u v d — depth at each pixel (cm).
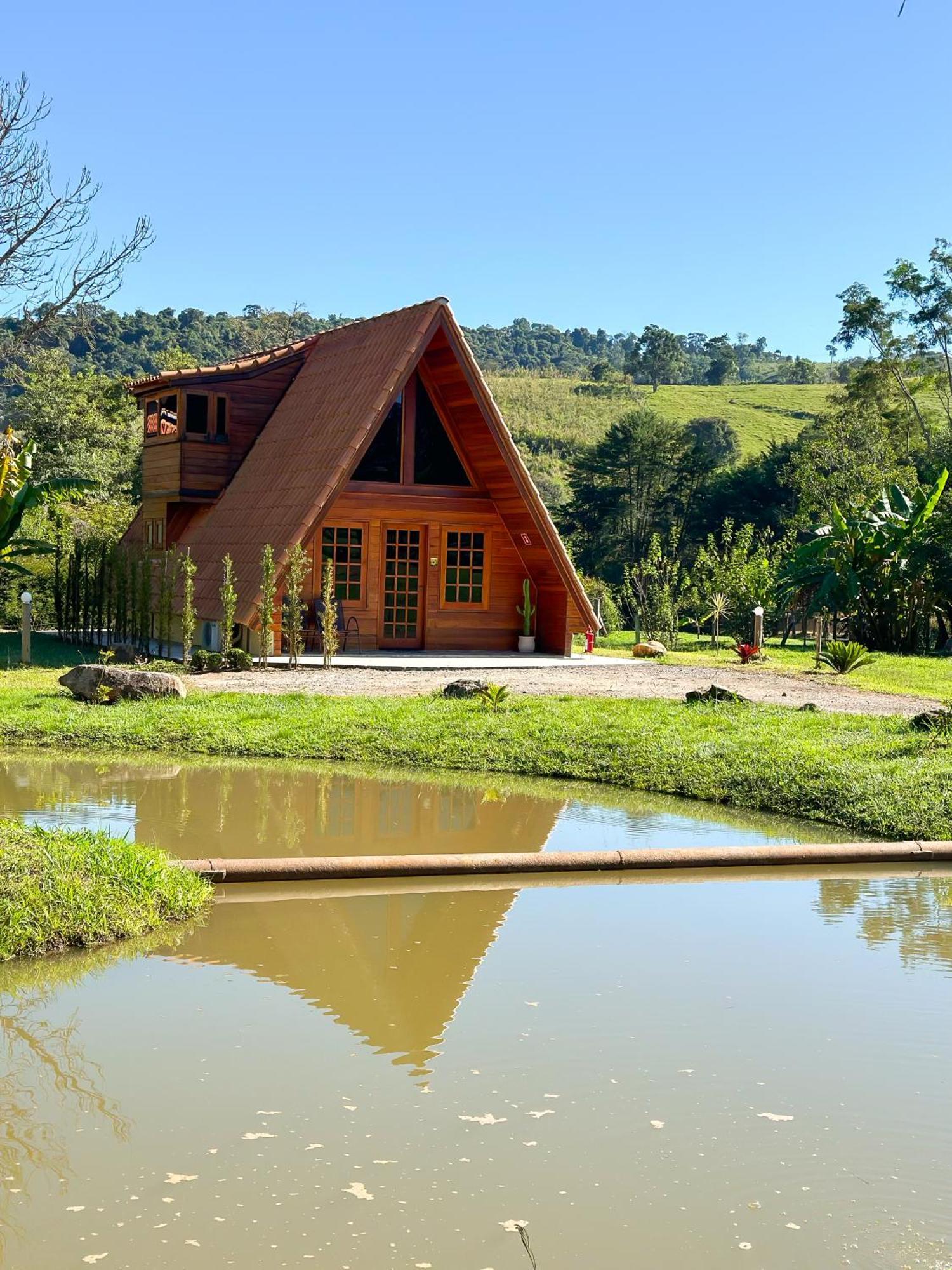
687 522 7062
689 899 906
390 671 2138
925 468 5509
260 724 1548
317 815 1159
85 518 3812
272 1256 429
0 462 2594
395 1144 511
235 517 2505
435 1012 659
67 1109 540
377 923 829
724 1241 446
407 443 2450
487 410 2358
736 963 752
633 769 1347
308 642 2391
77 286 2994
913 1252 441
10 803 1164
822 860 1002
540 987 703
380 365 2347
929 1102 562
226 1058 595
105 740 1490
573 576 2466
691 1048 616
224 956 751
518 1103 551
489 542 2545
